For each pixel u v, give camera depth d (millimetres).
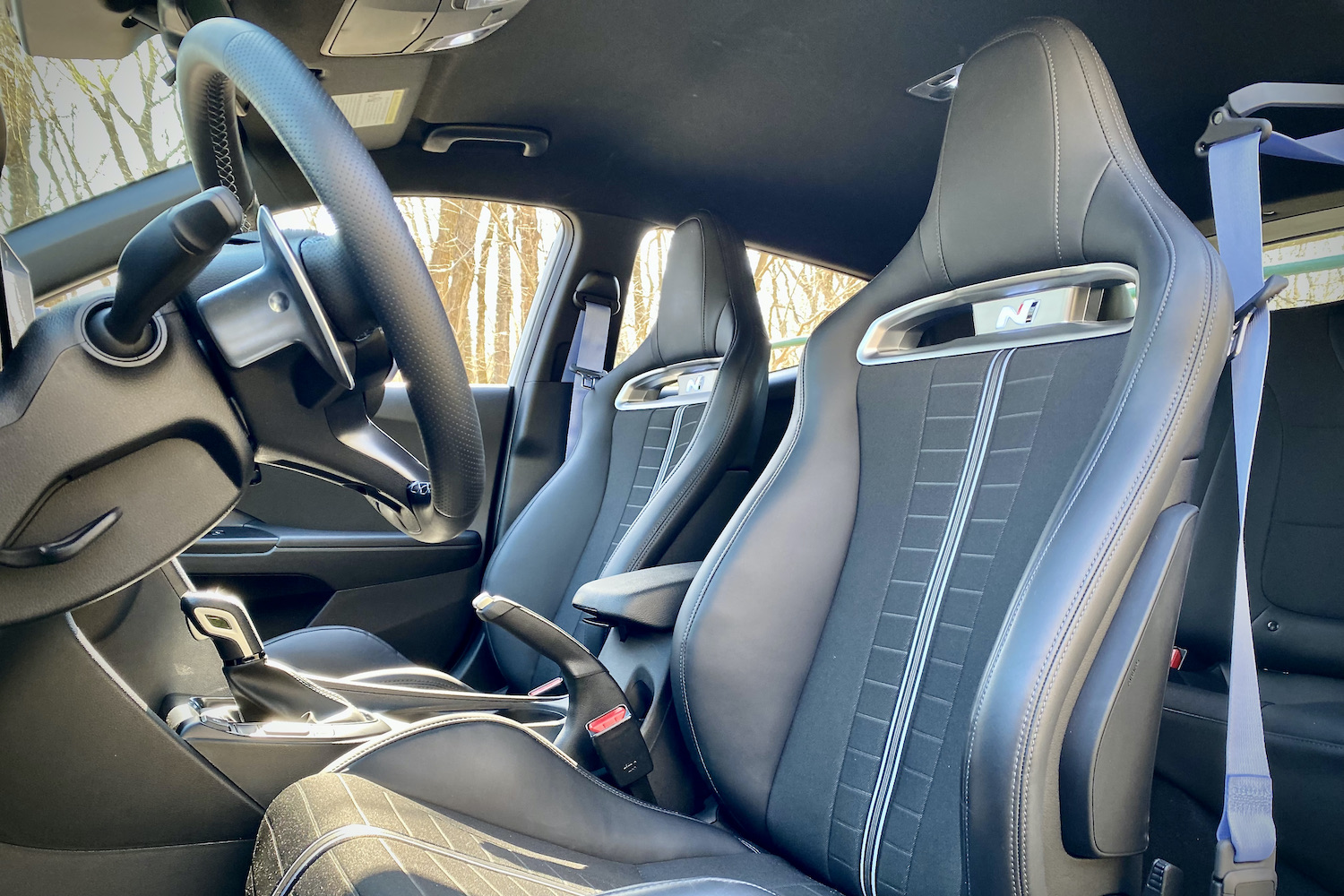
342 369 536
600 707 1161
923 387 1121
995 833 767
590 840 913
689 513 1640
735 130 1770
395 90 1602
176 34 1298
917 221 1996
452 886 587
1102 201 969
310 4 1320
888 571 1075
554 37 1507
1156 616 811
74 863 638
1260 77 1396
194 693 852
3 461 492
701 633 1110
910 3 1341
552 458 2201
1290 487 1584
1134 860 876
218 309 521
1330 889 1229
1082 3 1292
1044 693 765
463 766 832
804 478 1153
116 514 532
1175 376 829
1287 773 1257
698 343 1847
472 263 2121
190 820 686
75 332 515
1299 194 1649
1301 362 1601
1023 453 978
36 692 598
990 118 1074
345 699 897
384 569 1967
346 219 513
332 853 582
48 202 1535
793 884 968
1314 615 1521
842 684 1065
